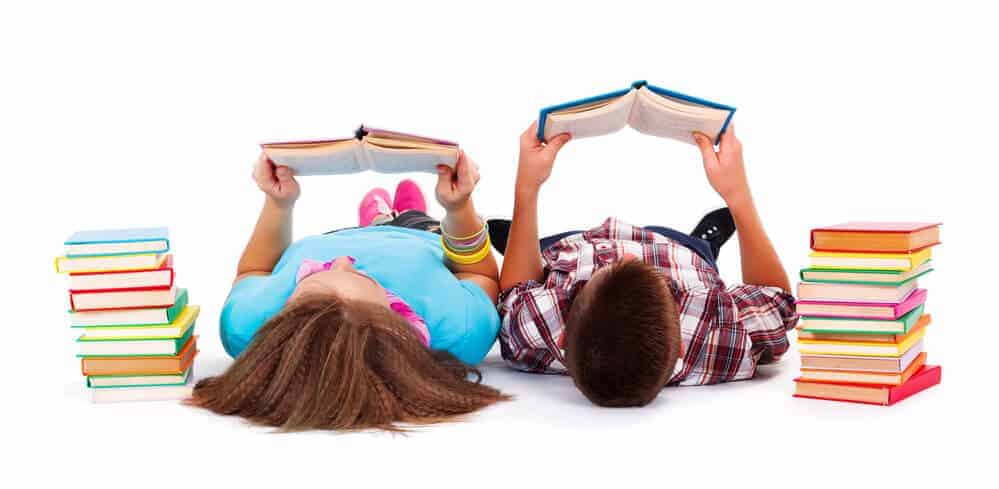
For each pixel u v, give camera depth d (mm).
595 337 3420
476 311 3891
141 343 3637
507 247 4164
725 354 3826
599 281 3473
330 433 3176
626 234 4332
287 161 3916
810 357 3660
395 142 3783
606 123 3965
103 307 3615
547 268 4242
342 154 3836
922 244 3686
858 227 3668
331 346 3236
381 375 3273
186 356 3771
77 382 3967
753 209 4098
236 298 3900
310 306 3336
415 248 4031
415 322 3686
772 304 3996
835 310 3605
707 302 3852
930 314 3936
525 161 4055
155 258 3629
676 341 3469
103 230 3924
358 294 3443
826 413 3467
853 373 3613
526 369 4074
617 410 3494
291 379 3262
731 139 4035
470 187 3895
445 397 3383
